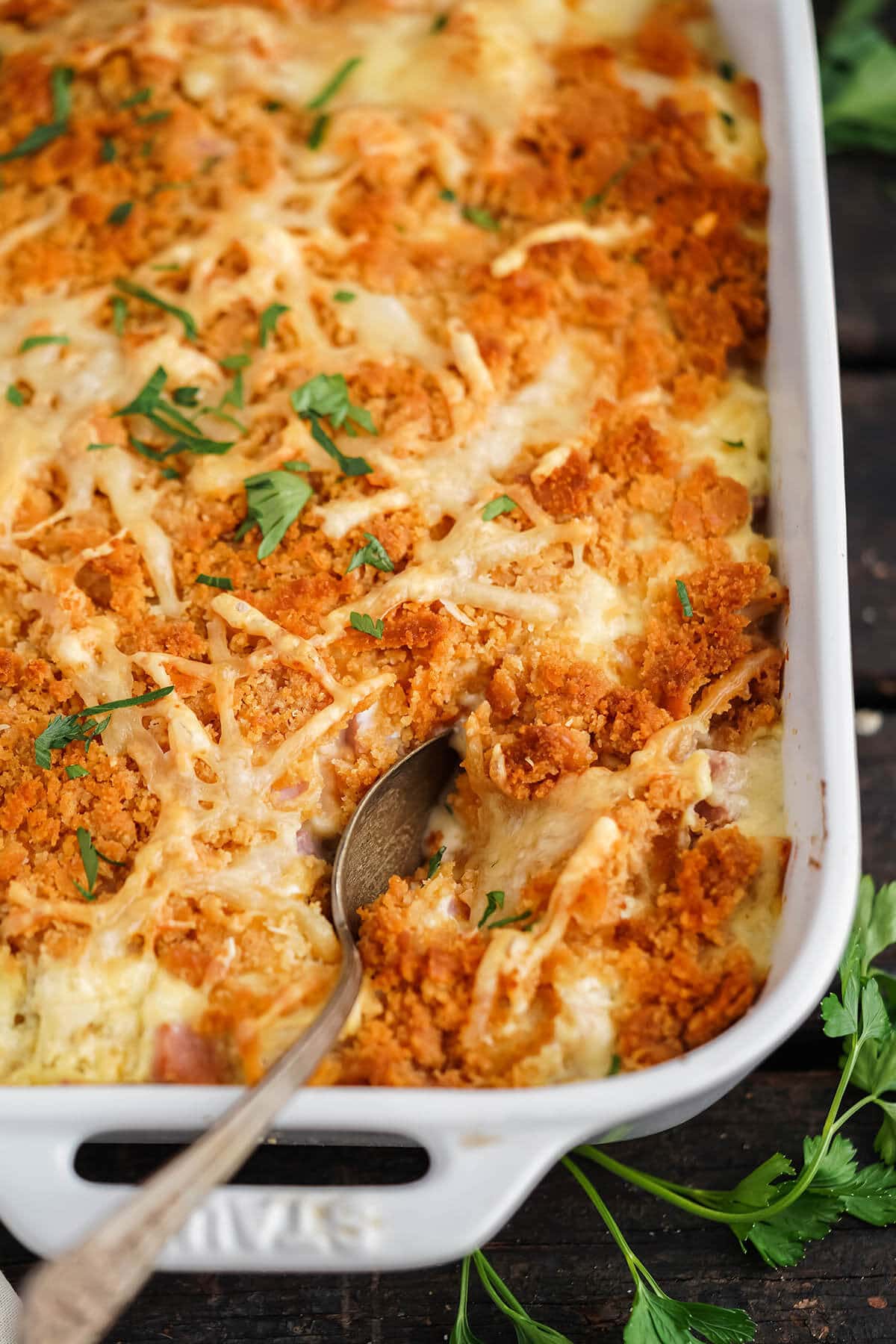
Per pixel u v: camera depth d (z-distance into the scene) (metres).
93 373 0.52
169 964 0.47
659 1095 0.44
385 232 0.54
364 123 0.55
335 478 0.51
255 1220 0.44
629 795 0.48
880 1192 0.49
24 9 0.57
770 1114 0.51
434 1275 0.49
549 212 0.54
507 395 0.52
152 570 0.50
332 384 0.51
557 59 0.56
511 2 0.57
